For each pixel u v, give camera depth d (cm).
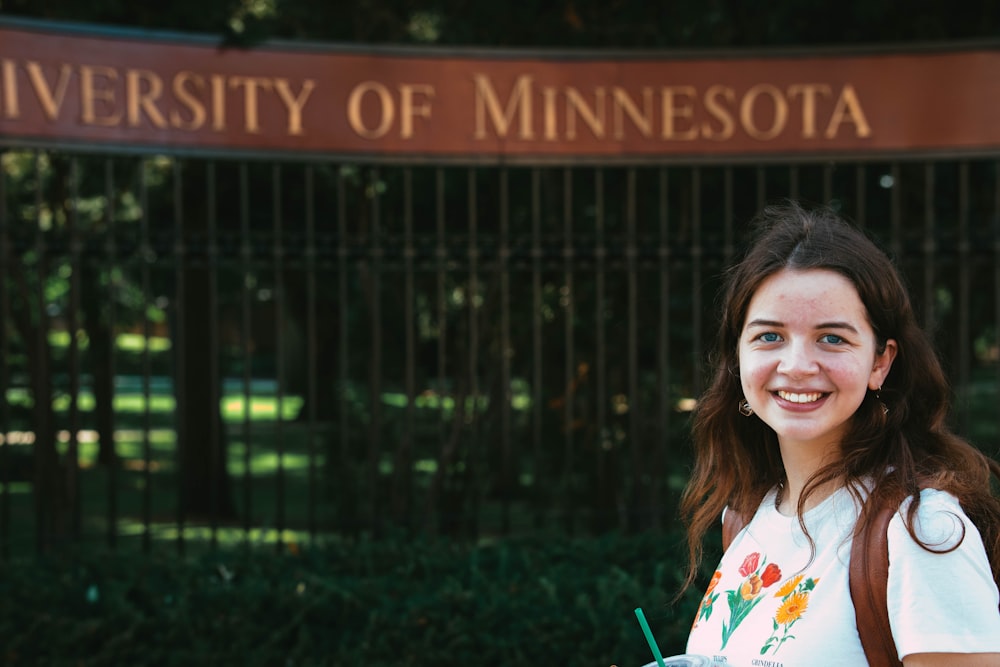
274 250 523
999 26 639
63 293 1384
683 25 658
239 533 820
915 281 643
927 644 132
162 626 414
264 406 1970
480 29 664
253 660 399
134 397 2084
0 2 654
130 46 501
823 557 148
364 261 543
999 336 536
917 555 136
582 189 678
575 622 394
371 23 679
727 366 182
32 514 909
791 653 145
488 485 711
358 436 753
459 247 560
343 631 420
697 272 519
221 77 510
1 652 402
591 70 520
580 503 707
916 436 154
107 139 499
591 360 702
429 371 988
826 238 154
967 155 505
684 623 376
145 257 513
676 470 734
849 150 512
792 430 150
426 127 521
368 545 490
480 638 392
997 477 158
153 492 1086
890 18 651
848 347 149
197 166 758
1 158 505
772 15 655
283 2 661
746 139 516
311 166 522
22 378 995
